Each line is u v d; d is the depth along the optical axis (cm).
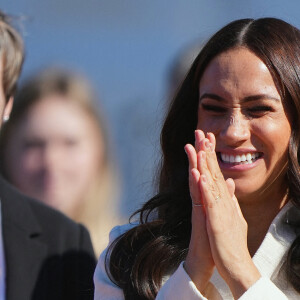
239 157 1146
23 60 1520
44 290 1432
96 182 2008
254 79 1138
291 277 1158
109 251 1253
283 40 1161
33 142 2030
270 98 1137
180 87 1264
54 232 1472
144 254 1203
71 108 2047
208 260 1109
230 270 1083
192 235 1120
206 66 1186
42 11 2009
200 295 1091
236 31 1173
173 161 1288
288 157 1158
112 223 1986
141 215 1270
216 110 1160
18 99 2011
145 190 1748
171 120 1281
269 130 1135
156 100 1980
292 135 1154
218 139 1157
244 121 1144
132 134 1994
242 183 1150
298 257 1165
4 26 1474
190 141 1284
